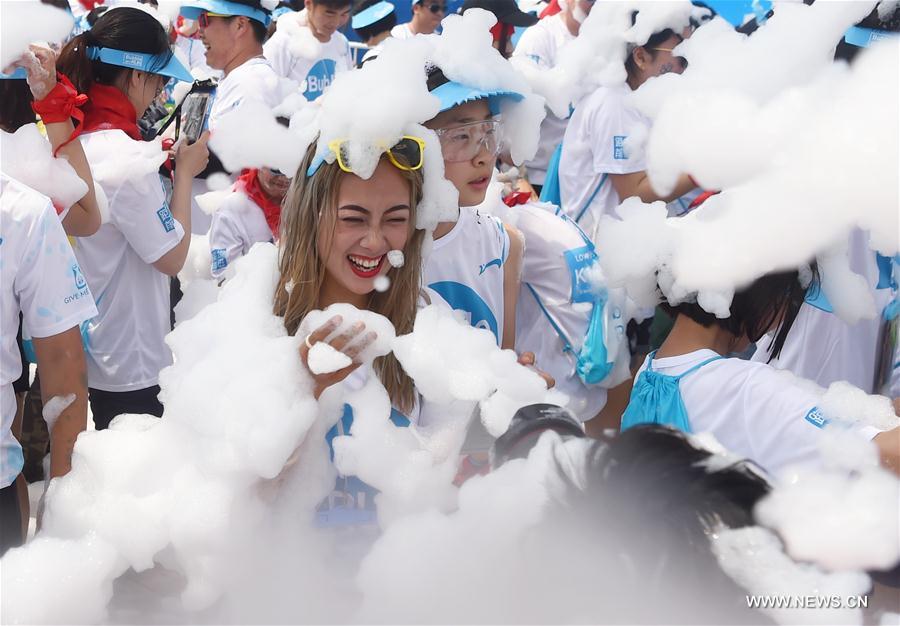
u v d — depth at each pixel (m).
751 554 0.95
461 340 1.78
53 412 2.10
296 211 1.89
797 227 1.95
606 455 1.01
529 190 3.88
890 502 1.16
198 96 3.79
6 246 1.97
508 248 2.61
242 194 3.38
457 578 1.16
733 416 1.93
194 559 1.50
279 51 5.39
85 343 2.92
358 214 1.84
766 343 2.80
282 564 1.56
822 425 1.83
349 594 1.49
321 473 1.72
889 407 1.87
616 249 2.09
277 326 1.81
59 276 2.04
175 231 2.87
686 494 0.96
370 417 1.72
